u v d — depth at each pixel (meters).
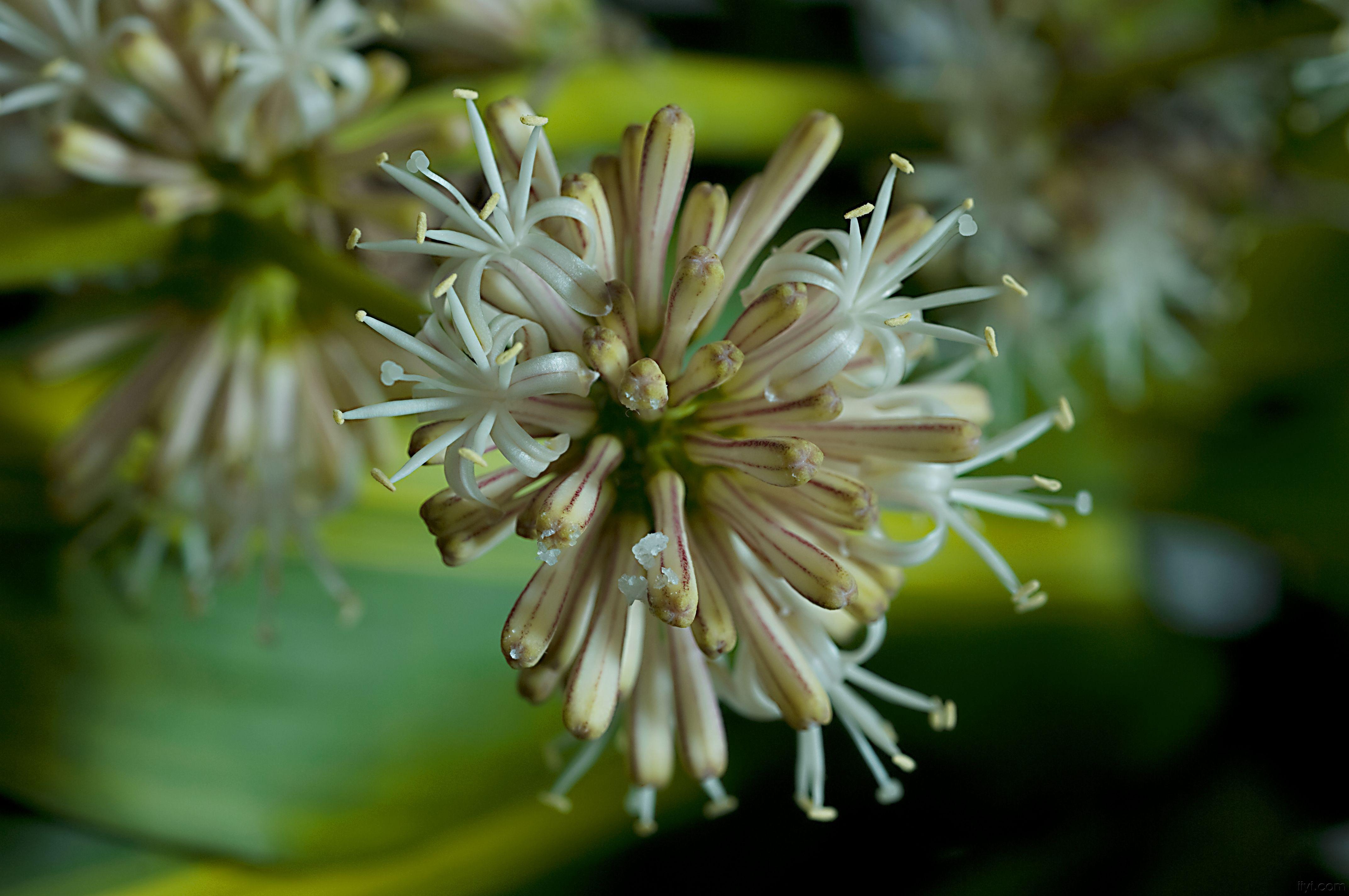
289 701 0.25
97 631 0.24
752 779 0.26
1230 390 0.30
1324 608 0.28
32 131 0.24
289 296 0.23
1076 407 0.30
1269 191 0.28
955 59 0.27
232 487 0.23
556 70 0.25
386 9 0.25
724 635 0.20
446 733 0.25
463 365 0.19
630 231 0.20
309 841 0.24
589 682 0.20
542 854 0.25
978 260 0.27
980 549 0.21
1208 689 0.27
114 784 0.24
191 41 0.22
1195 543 0.30
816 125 0.21
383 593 0.25
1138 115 0.27
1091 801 0.27
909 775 0.27
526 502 0.20
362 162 0.22
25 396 0.26
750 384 0.20
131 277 0.24
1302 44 0.27
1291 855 0.26
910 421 0.20
